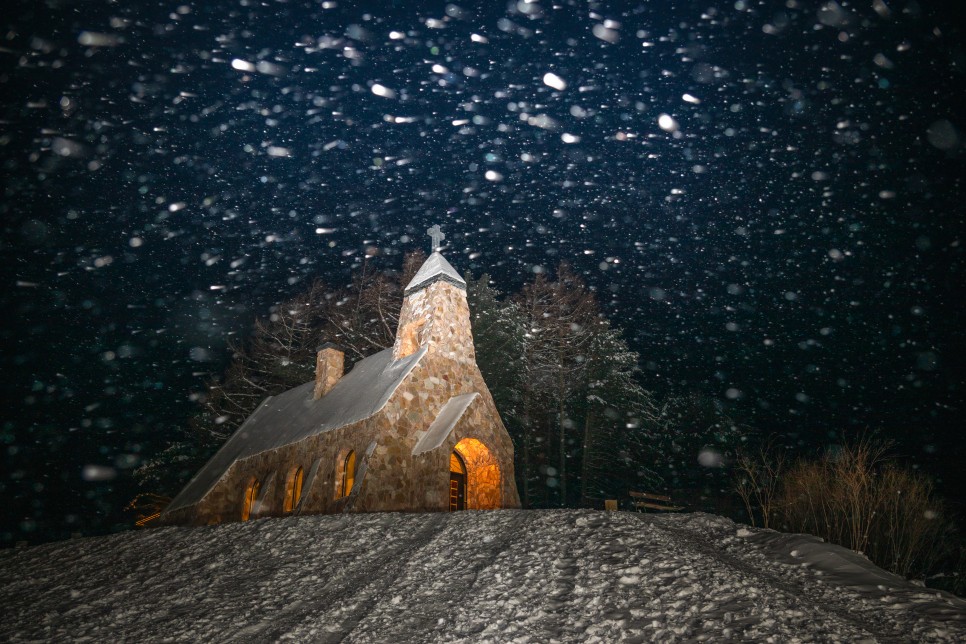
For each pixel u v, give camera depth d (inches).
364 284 1552.7
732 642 239.8
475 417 839.1
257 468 1042.1
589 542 373.4
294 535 490.0
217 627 322.7
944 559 471.5
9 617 370.3
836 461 502.0
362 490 760.3
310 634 298.5
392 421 817.5
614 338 1470.2
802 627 249.9
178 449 1534.2
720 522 432.1
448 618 293.7
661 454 1504.7
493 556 378.0
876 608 277.0
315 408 1053.2
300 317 1567.4
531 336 1440.7
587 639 255.4
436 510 759.7
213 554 468.1
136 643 310.2
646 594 293.9
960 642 239.6
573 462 1417.3
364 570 393.7
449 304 940.6
